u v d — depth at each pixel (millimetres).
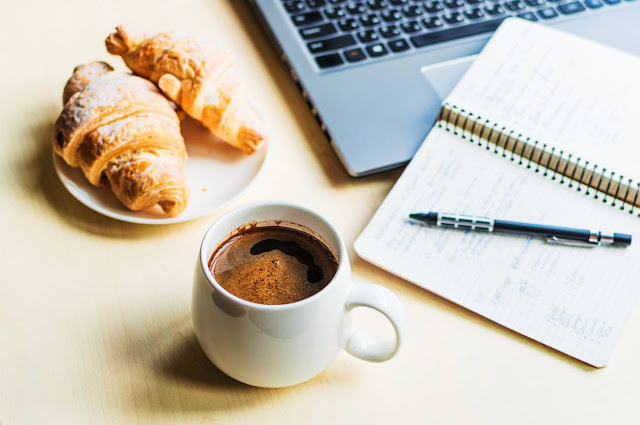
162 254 540
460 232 555
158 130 547
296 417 466
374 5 703
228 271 458
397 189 577
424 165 592
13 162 590
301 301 421
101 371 479
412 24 693
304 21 683
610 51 674
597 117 622
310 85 641
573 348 497
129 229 553
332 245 462
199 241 549
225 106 578
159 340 495
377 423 465
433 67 665
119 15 718
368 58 665
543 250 546
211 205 562
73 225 553
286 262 461
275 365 441
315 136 628
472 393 479
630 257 542
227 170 589
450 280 527
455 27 696
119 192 541
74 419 460
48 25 702
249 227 474
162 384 475
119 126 538
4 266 527
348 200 582
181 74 574
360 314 514
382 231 552
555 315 512
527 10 722
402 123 621
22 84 649
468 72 651
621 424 470
